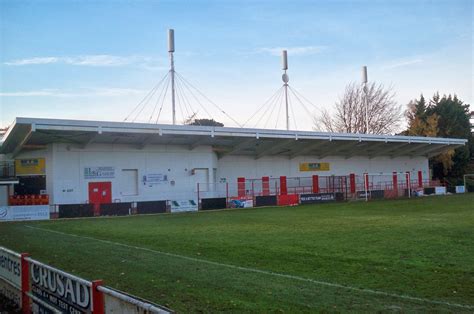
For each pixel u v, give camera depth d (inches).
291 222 979.3
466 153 2960.1
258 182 1924.2
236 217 1165.7
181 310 317.7
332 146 2052.2
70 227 991.0
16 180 1402.6
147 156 1611.7
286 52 2140.7
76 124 1291.8
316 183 2084.2
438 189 2288.4
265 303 329.7
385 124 3198.8
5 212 1240.2
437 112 3041.3
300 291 362.0
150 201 1465.3
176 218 1188.5
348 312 303.0
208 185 1728.6
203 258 530.9
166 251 593.3
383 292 354.6
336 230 791.7
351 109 3260.3
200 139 1647.4
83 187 1477.6
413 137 2181.3
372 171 2367.1
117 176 1544.0
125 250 610.2
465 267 442.9
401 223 889.5
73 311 245.0
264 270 452.8
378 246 588.4
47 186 1443.2
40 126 1234.6
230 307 321.7
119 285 402.9
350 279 402.9
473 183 2790.4
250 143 1770.4
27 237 805.9
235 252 567.8
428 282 385.1
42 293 285.6
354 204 1641.2
